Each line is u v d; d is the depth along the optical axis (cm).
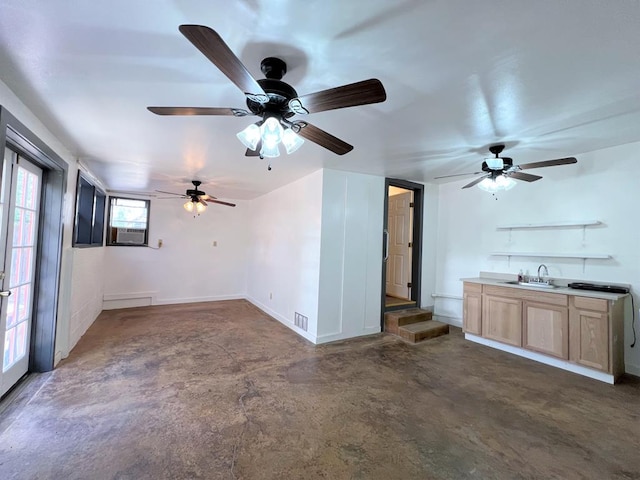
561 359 312
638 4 118
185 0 120
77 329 371
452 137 270
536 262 382
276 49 151
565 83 179
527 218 392
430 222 500
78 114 229
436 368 313
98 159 351
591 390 267
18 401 234
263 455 181
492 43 144
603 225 324
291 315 455
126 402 237
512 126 244
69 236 332
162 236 602
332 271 400
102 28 137
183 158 345
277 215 524
